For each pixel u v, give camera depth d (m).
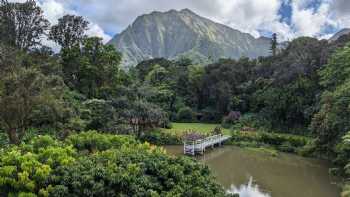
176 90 46.19
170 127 34.69
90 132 12.62
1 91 15.01
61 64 35.25
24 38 31.84
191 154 25.16
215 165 22.84
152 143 28.75
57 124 20.30
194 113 43.19
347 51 25.89
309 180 19.47
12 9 31.23
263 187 17.94
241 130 35.06
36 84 16.14
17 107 14.96
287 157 26.34
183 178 9.59
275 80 37.84
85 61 35.50
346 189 16.39
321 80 31.41
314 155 26.45
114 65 37.47
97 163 9.41
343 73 25.80
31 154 9.21
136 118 28.28
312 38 40.66
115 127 25.42
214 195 9.49
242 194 16.64
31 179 8.46
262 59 48.97
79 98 31.02
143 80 53.53
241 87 43.84
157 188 9.05
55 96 18.64
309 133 31.25
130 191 8.68
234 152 27.81
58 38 37.16
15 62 17.25
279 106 35.44
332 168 21.50
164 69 51.44
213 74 45.06
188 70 49.09
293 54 38.50
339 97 23.39
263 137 31.52
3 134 16.70
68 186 8.49
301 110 33.59
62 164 9.12
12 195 8.08
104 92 35.59
